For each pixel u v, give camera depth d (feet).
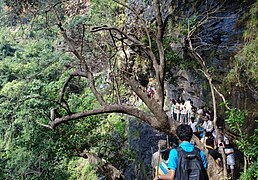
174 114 52.70
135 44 28.48
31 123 44.11
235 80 33.47
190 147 14.44
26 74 71.41
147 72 58.54
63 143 41.88
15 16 39.91
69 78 27.78
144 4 53.88
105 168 31.35
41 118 44.73
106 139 44.11
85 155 34.53
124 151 43.93
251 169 21.50
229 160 30.35
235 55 33.60
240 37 34.45
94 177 60.03
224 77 36.32
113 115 71.56
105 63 34.09
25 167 46.91
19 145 46.19
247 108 32.12
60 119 26.27
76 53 27.20
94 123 43.14
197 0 41.70
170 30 45.55
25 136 44.39
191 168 13.98
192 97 49.24
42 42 73.00
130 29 42.70
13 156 48.11
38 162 46.96
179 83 52.70
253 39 32.53
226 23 36.78
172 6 46.88
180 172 13.98
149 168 45.37
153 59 25.98
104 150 44.75
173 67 42.01
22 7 34.63
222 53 36.47
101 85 55.26
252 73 30.78
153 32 37.42
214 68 38.22
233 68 34.06
